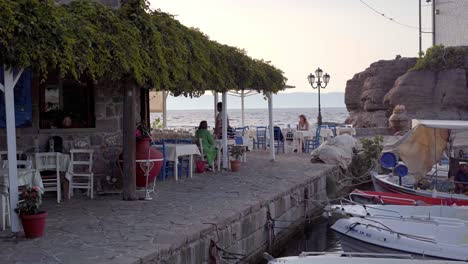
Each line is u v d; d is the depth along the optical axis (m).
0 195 8.47
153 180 11.52
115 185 11.95
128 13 9.72
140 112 13.55
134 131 10.78
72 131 11.84
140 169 11.02
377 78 43.50
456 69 39.47
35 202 7.90
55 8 7.75
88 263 6.45
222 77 13.23
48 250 7.10
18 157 10.98
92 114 12.04
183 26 11.32
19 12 7.03
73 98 11.97
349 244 9.96
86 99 12.02
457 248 8.85
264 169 16.31
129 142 10.72
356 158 19.19
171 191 11.94
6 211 8.63
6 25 6.75
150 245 7.24
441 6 44.91
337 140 18.86
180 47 10.64
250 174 15.07
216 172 15.44
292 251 11.98
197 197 11.15
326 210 11.41
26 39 7.10
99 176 11.94
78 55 7.90
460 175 12.66
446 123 12.34
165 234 7.84
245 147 18.67
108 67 8.71
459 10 43.72
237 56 14.24
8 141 7.90
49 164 10.62
